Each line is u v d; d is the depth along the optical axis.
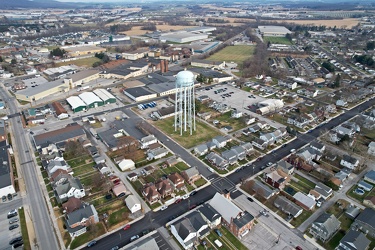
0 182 78.88
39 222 70.06
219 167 92.56
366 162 94.94
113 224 69.62
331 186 82.44
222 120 127.12
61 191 77.06
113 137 108.56
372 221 67.06
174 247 63.66
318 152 96.56
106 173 88.56
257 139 105.56
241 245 63.97
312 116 125.44
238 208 69.62
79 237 65.88
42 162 92.75
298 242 64.94
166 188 78.81
